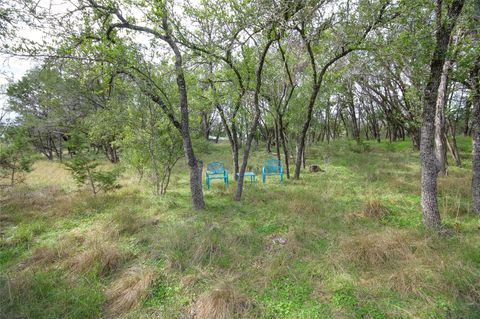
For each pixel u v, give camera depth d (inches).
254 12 196.9
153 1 183.5
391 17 172.4
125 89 231.6
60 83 486.0
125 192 286.5
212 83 314.0
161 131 265.0
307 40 226.7
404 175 316.2
